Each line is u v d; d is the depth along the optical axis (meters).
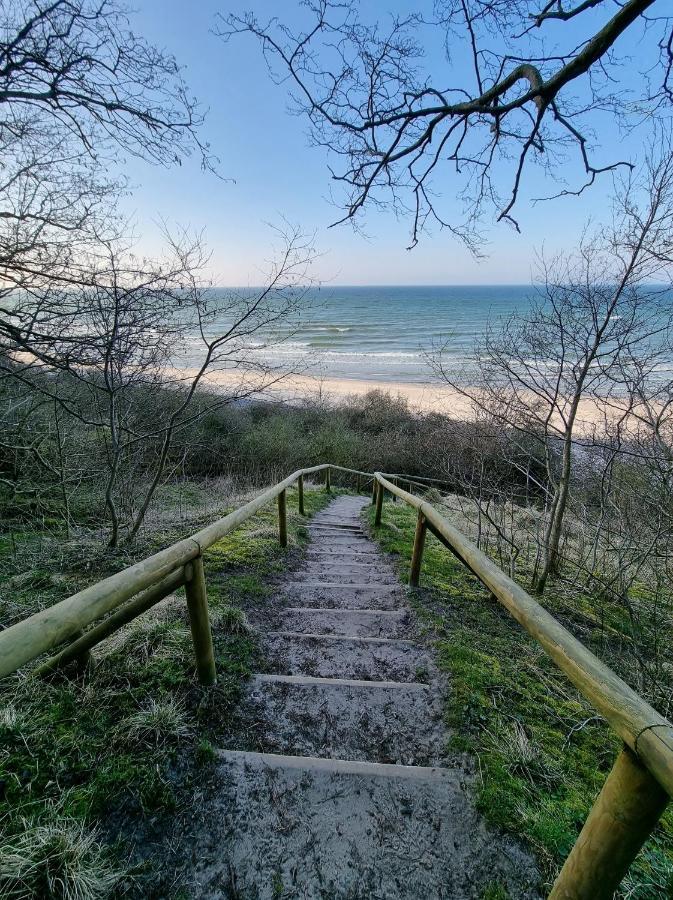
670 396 3.53
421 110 2.43
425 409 16.47
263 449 12.97
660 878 1.33
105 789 1.49
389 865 1.37
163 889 1.27
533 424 4.68
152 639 2.30
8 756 1.54
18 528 4.48
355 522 6.74
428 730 1.97
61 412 4.87
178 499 7.66
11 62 2.89
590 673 1.07
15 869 1.19
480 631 2.91
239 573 3.63
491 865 1.37
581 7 1.91
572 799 1.61
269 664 2.46
